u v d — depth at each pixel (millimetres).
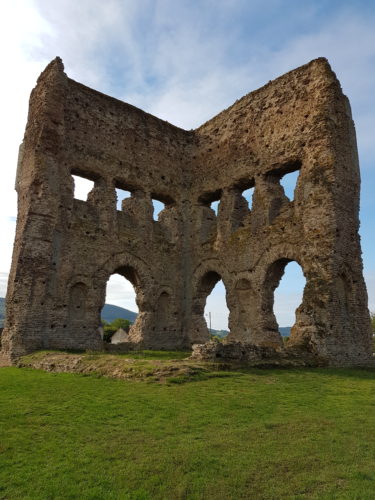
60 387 11602
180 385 11250
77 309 21625
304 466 6160
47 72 22875
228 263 24109
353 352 18297
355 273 19359
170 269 26438
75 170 23266
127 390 10812
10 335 18938
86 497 5215
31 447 6895
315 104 20719
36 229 20281
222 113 27000
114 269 23516
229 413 8766
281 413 8914
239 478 5742
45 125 21547
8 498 5211
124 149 25438
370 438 7441
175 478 5719
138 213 25609
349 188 19953
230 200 25109
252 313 22203
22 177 22016
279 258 21047
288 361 15820
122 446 6855
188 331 26000
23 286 19422
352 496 5289
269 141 23031
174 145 28344
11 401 10023
